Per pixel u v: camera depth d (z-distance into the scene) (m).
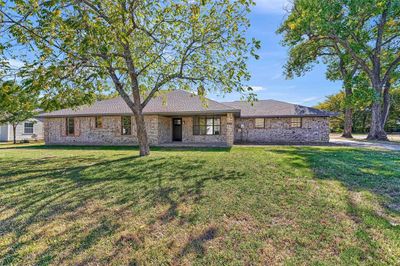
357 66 20.20
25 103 5.71
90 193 4.67
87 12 5.27
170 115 16.41
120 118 16.67
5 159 9.24
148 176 5.99
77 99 6.87
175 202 4.13
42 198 4.41
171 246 2.77
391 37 17.94
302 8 16.44
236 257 2.54
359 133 33.56
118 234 3.05
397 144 14.96
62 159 9.10
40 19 4.71
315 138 17.47
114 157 9.41
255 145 15.07
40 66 5.19
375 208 3.78
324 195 4.37
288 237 2.93
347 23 15.77
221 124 16.86
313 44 19.16
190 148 12.98
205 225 3.27
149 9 7.78
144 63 9.80
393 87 20.55
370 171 6.26
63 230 3.17
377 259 2.48
